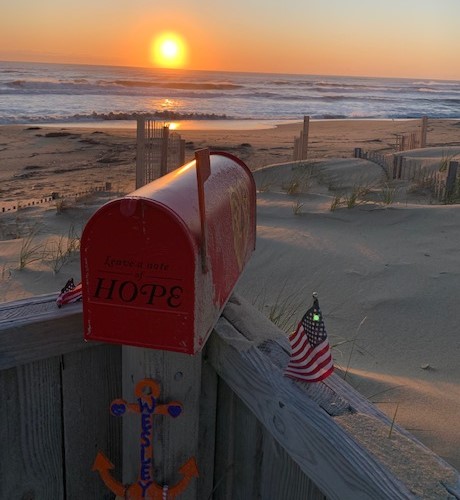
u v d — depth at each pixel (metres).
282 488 1.70
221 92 73.56
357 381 3.60
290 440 1.51
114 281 1.46
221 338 1.79
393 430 1.42
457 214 7.04
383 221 7.07
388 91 105.38
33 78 77.31
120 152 23.72
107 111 44.16
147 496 1.77
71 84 64.12
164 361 1.68
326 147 26.23
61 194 14.64
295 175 12.68
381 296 5.09
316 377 1.56
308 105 63.97
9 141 25.73
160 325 1.46
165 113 44.06
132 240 1.42
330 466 1.38
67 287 2.00
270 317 4.66
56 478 1.98
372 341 4.43
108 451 2.04
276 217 7.49
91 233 1.44
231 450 1.92
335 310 4.95
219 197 1.77
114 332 1.49
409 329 4.56
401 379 3.75
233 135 31.17
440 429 3.03
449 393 3.57
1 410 1.84
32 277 5.95
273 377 1.61
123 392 1.82
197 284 1.43
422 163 13.59
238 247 1.96
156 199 1.42
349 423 1.44
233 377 1.75
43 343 1.83
